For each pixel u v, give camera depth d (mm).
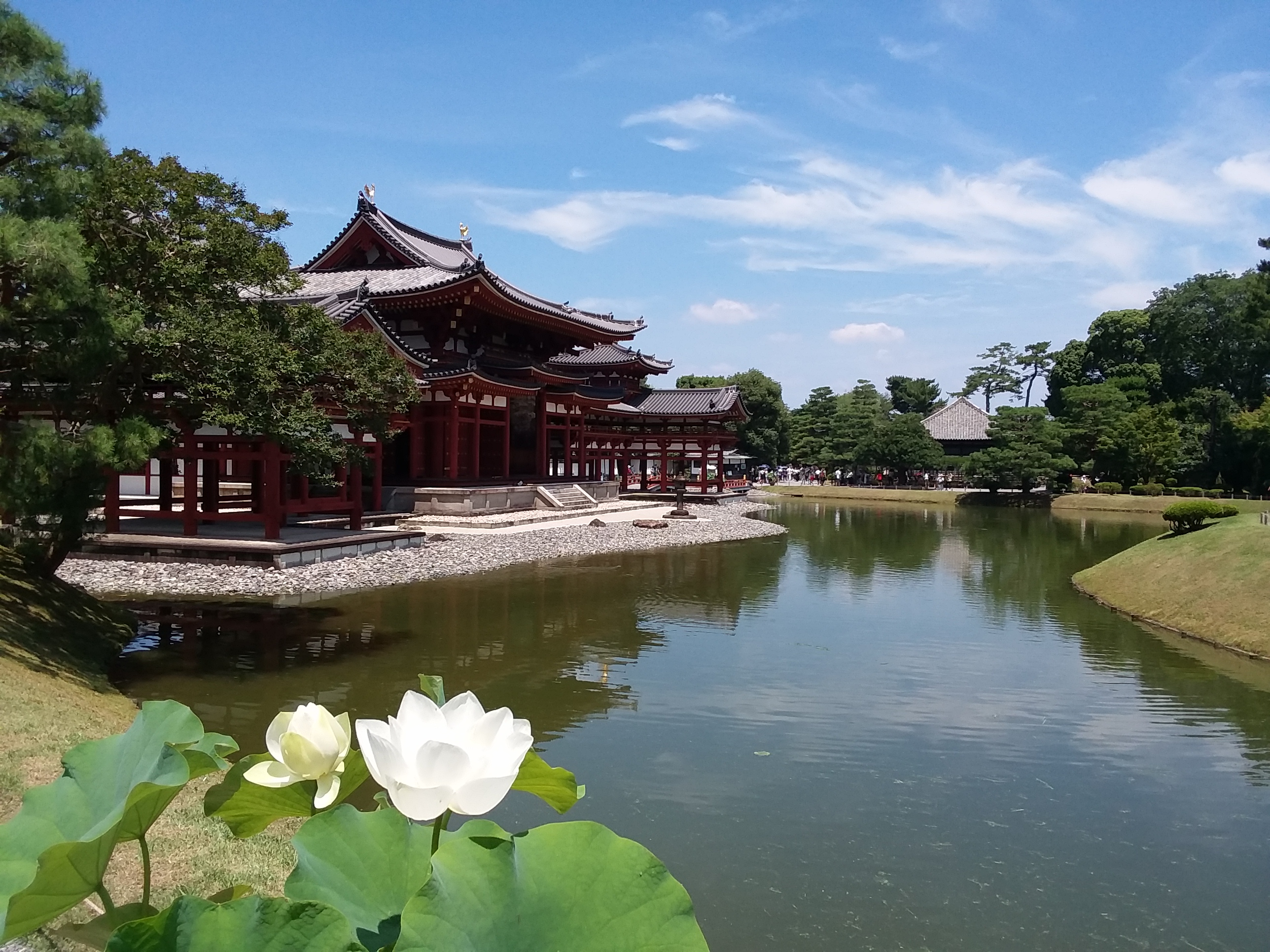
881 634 18922
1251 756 11477
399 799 1522
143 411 15961
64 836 1863
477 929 1465
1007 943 7043
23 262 11250
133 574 20125
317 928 1456
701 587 24578
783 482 86562
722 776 10359
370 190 41094
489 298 36812
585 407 48281
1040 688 14719
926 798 9891
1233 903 7750
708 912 7395
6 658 10953
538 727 11938
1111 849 8773
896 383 104250
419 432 35250
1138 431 60156
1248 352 62094
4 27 11961
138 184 14641
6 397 14336
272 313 16906
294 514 28594
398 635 16594
